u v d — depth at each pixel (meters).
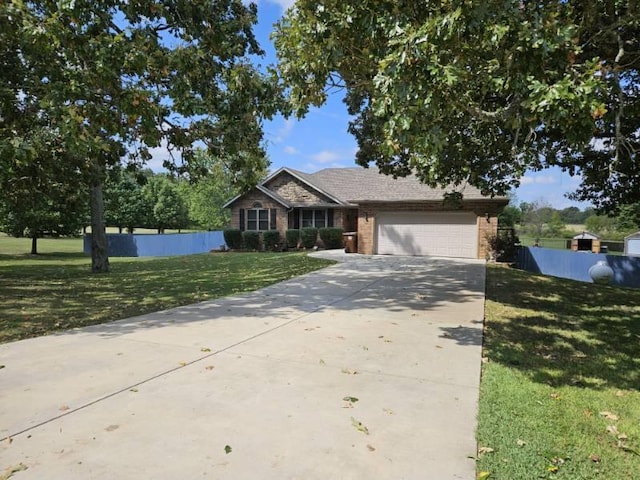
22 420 3.27
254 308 7.63
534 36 4.02
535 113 4.27
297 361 4.75
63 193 14.47
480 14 4.05
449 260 16.23
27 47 6.85
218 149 11.11
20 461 2.71
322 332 5.99
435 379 4.28
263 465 2.71
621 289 11.38
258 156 11.97
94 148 6.95
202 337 5.69
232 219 24.95
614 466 2.79
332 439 3.04
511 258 16.61
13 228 24.42
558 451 2.96
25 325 6.36
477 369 4.59
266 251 23.09
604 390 4.12
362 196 19.34
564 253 18.14
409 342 5.57
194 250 28.00
